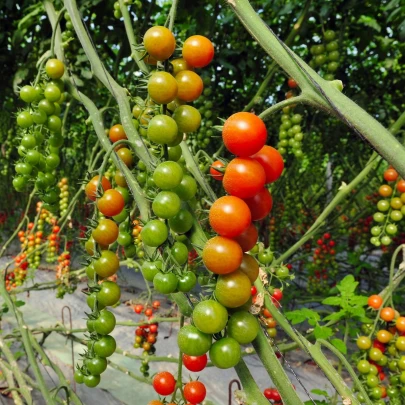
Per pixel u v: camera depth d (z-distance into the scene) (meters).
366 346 0.79
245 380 0.38
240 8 0.37
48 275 2.82
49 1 0.91
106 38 1.56
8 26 1.76
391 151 0.32
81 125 2.86
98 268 0.44
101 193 0.44
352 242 2.50
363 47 1.59
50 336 2.00
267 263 0.81
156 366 1.73
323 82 0.34
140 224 0.44
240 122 0.34
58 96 0.66
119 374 1.67
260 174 0.34
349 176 2.40
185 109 0.40
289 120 1.02
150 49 0.37
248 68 1.74
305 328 1.96
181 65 0.40
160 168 0.37
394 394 0.76
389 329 0.81
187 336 0.35
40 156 0.66
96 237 0.44
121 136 0.55
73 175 2.97
